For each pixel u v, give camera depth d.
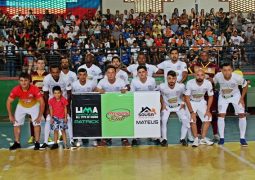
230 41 16.23
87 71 8.95
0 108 13.05
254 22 18.02
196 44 15.41
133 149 7.91
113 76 8.14
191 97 8.14
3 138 9.50
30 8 18.00
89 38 15.30
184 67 8.96
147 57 13.77
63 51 14.20
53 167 6.68
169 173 6.19
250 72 13.28
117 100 8.20
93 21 17.23
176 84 8.05
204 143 8.20
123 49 14.06
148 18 17.70
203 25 17.55
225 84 8.06
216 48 14.59
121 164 6.79
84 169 6.53
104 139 8.43
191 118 7.97
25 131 10.33
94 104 8.18
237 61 13.78
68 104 8.22
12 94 7.97
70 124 8.20
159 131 8.18
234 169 6.33
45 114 8.40
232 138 8.86
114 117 8.20
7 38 15.11
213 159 6.97
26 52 14.14
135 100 8.18
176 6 19.56
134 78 8.50
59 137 8.84
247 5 19.89
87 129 8.20
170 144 8.31
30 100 8.04
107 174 6.22
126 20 17.61
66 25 16.89
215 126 8.60
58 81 8.18
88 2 18.70
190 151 7.61
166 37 16.56
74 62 13.48
